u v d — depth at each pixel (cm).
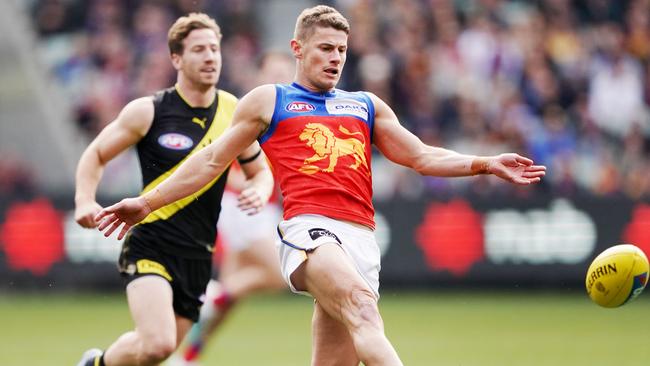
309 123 2248
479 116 6569
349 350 2278
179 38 2689
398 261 5800
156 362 2564
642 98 6725
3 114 7131
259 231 3703
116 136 2684
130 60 7019
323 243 2145
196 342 3491
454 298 5809
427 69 6725
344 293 2084
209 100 2734
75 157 7025
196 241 2692
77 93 7081
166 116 2697
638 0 7038
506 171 2211
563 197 5741
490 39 6794
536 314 5212
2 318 5172
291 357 3888
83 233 5856
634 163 6481
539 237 5750
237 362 3772
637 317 5106
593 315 5175
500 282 5906
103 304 5728
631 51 6875
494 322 4922
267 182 2759
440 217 5788
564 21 6969
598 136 6594
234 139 2244
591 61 6806
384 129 2327
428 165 2298
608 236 5700
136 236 2659
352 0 7088
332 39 2255
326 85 2273
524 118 6562
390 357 2009
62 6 7356
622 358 3834
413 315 5169
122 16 7231
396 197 5903
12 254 5900
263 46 7331
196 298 2728
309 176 2222
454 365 3666
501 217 5759
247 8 7275
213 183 2694
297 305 5822
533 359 3809
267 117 2245
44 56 7275
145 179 2723
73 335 4541
